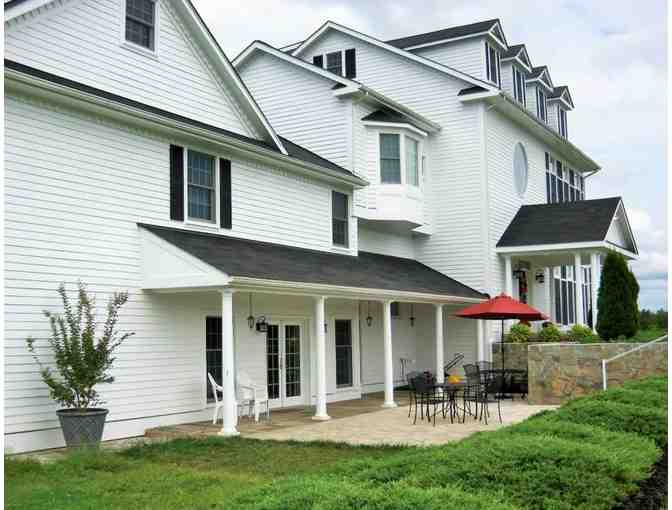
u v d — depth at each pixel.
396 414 14.74
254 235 15.57
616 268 18.98
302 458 9.78
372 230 21.30
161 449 10.53
